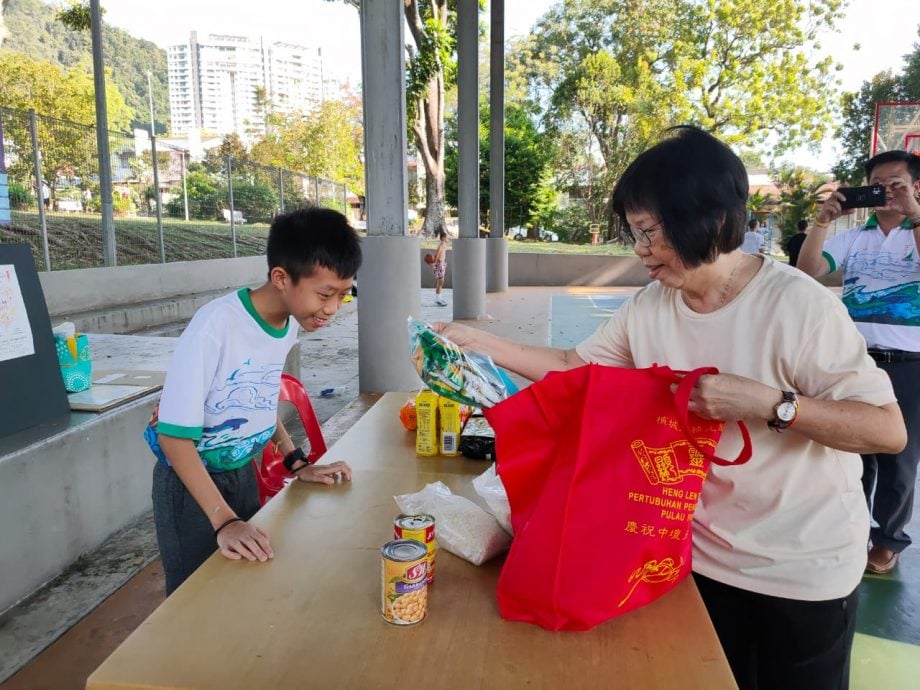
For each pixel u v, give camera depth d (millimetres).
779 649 1465
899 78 26156
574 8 29078
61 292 8539
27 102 19281
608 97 27609
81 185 10180
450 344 1545
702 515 1496
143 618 2684
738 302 1398
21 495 2775
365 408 4992
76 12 12562
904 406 2904
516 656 1172
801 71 27281
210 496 1604
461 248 11492
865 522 1438
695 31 27750
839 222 11289
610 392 1305
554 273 19500
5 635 2557
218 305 1690
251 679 1102
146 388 3730
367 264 5332
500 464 1380
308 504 1820
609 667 1144
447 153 28828
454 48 22141
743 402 1210
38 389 3178
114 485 3369
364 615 1291
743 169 1299
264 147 35062
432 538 1413
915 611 2818
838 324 1303
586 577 1228
